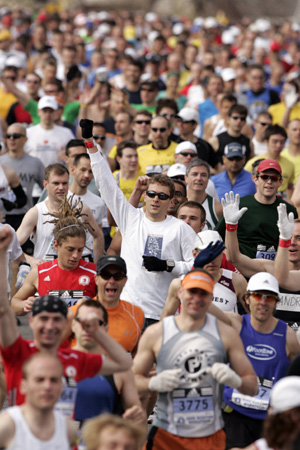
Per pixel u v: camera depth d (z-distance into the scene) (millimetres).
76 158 28781
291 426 14062
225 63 70562
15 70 46250
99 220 29516
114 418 13789
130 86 49656
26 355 16656
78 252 22297
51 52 68000
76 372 16844
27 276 22953
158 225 23547
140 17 110750
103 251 27922
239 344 17391
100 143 38844
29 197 34500
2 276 16672
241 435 19047
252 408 18938
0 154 35750
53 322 16531
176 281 19438
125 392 17516
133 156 32688
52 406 14648
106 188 23828
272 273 23312
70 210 25156
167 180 23453
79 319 17562
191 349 17031
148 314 22984
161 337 17234
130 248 23438
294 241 23641
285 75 69188
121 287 20172
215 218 28547
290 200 33250
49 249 26844
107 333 18359
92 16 114375
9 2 135375
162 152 35625
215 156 38062
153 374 18422
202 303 16922
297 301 22516
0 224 25031
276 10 157875
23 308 22703
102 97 44250
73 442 16344
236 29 104750
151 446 17328
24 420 14695
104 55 65812
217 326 17328
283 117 45688
